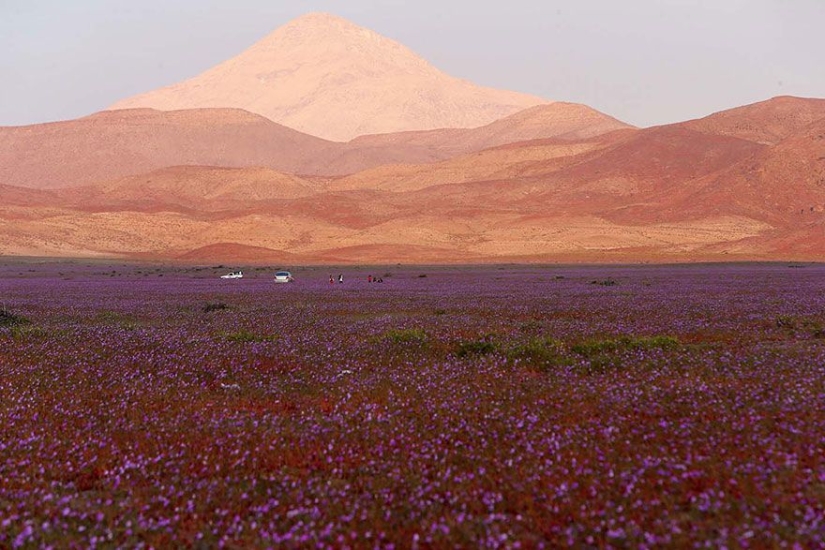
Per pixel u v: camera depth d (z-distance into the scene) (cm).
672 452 1408
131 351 2975
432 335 3384
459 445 1529
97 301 6494
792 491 1185
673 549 1017
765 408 1683
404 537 1096
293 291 7894
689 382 1986
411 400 1947
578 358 2559
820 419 1574
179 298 6894
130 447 1570
